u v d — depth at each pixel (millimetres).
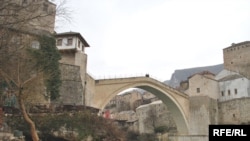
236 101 81375
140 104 133750
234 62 97562
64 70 44281
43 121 31938
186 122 79312
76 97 44312
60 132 32438
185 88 103000
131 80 60250
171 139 80750
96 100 52312
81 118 34781
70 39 48625
